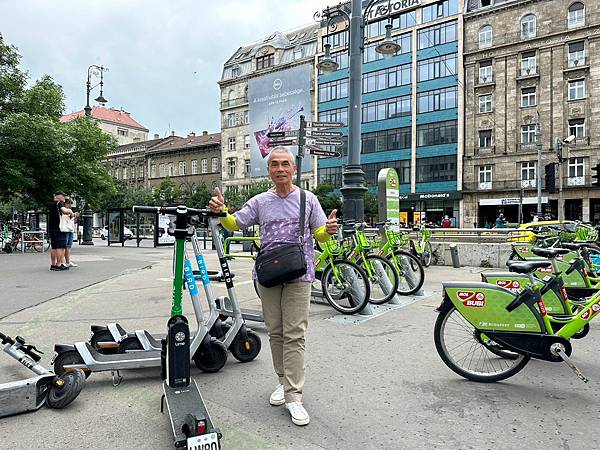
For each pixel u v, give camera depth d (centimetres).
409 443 284
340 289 647
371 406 338
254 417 320
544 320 368
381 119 4666
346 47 4797
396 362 436
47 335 520
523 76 3931
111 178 2128
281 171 335
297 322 323
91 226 2436
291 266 309
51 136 1761
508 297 370
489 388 373
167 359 306
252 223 343
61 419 315
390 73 4594
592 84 3662
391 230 798
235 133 5866
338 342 502
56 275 1018
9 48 1891
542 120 3859
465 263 1262
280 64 5412
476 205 4131
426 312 648
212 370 405
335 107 4934
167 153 6700
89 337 511
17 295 758
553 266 401
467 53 4169
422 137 4422
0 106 1872
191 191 5566
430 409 333
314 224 337
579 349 479
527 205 3934
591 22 3656
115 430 299
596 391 368
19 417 318
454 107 4234
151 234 3578
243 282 936
